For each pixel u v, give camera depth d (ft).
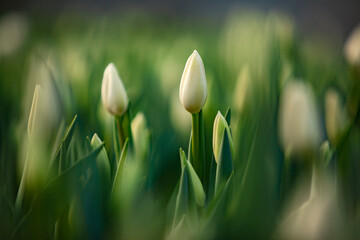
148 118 3.51
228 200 2.66
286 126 2.76
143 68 4.91
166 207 2.89
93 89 3.85
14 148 3.14
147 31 10.06
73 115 3.16
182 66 4.77
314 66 5.21
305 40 7.56
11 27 6.58
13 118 3.57
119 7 18.16
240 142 2.97
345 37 10.95
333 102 3.00
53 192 2.65
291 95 2.75
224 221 2.56
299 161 2.76
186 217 2.66
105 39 6.59
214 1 20.89
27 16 10.98
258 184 2.59
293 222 2.51
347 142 2.83
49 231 2.67
